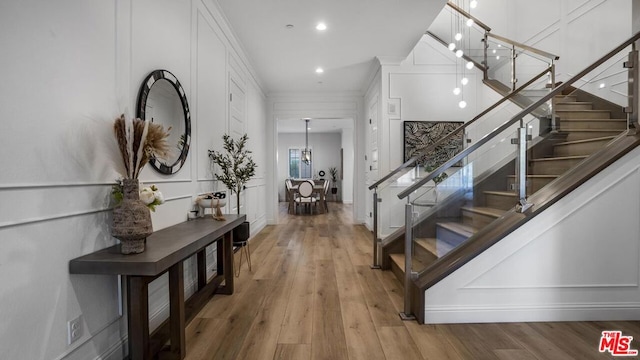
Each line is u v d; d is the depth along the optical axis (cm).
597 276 219
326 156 1234
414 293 227
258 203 565
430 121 482
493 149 268
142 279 153
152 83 198
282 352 182
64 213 133
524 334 201
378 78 498
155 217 205
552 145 320
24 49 115
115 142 166
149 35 199
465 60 488
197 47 277
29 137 117
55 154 129
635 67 228
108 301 160
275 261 374
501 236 217
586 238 218
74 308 138
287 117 650
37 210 121
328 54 453
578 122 310
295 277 316
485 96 487
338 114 648
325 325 214
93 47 150
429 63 484
